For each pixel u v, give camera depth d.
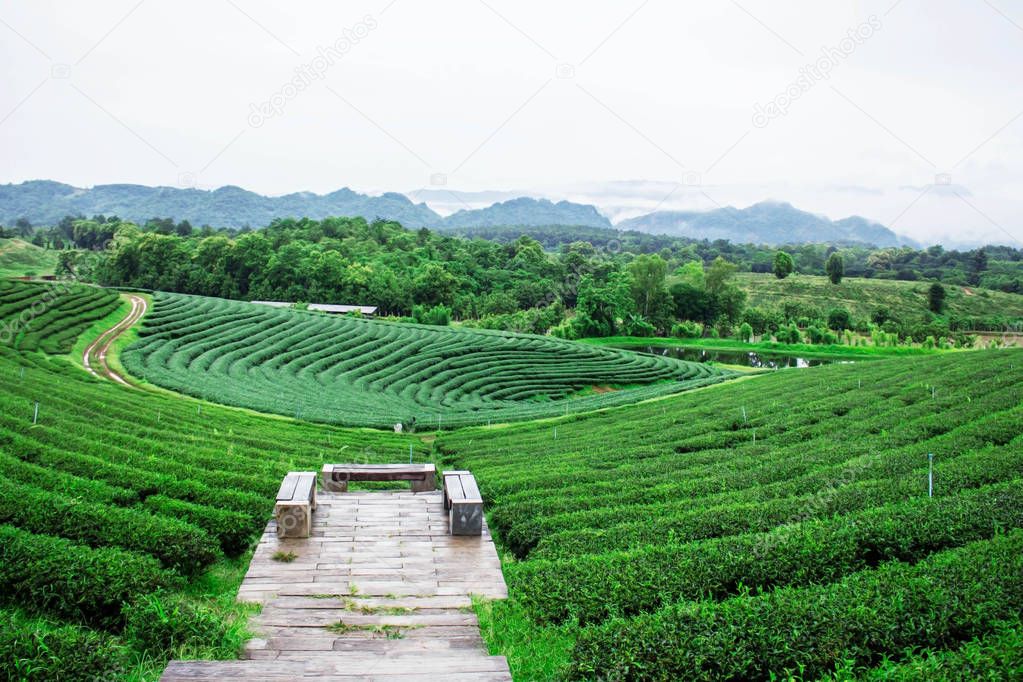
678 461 25.94
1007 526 15.21
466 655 11.00
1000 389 35.84
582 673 10.02
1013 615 10.49
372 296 124.50
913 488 18.88
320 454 28.81
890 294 136.50
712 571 13.41
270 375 56.47
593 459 27.48
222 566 15.56
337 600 13.12
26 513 14.73
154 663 10.43
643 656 10.01
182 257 129.62
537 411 48.66
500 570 14.76
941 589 11.37
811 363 92.62
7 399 28.23
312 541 16.16
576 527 18.14
